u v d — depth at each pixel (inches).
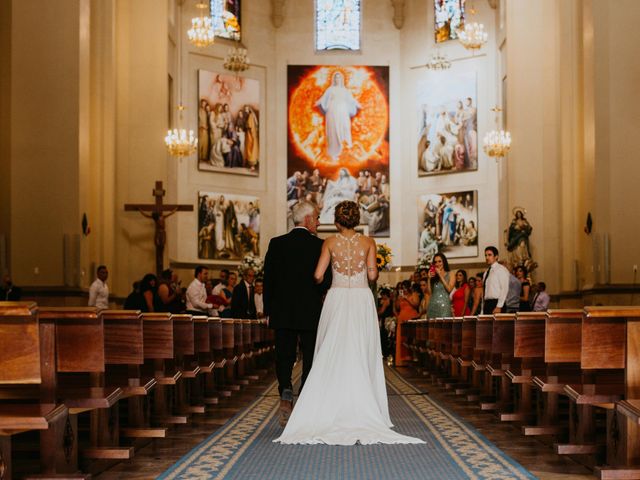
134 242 984.3
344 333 308.8
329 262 323.6
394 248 1406.3
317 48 1429.6
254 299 820.6
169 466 253.6
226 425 346.0
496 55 1295.5
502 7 1232.2
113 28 934.4
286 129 1417.3
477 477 226.5
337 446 283.4
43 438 215.5
